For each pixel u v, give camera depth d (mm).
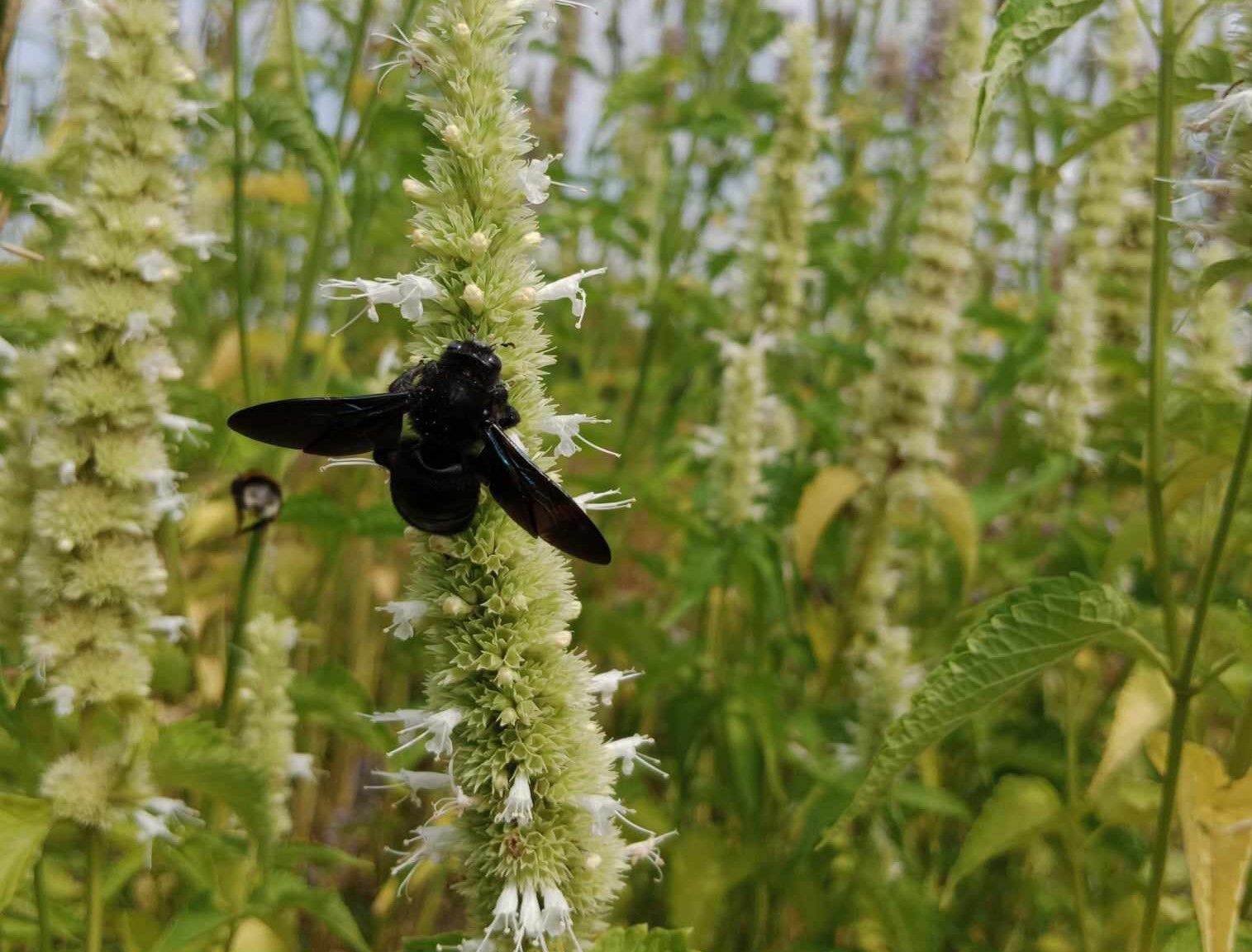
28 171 208
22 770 195
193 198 322
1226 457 181
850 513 328
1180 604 260
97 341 186
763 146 341
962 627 280
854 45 424
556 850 158
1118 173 346
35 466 185
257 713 220
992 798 200
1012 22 156
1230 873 152
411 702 349
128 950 214
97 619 183
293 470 360
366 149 250
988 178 374
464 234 155
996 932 278
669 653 278
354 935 199
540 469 157
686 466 317
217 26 314
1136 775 272
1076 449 304
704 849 252
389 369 264
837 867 255
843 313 411
